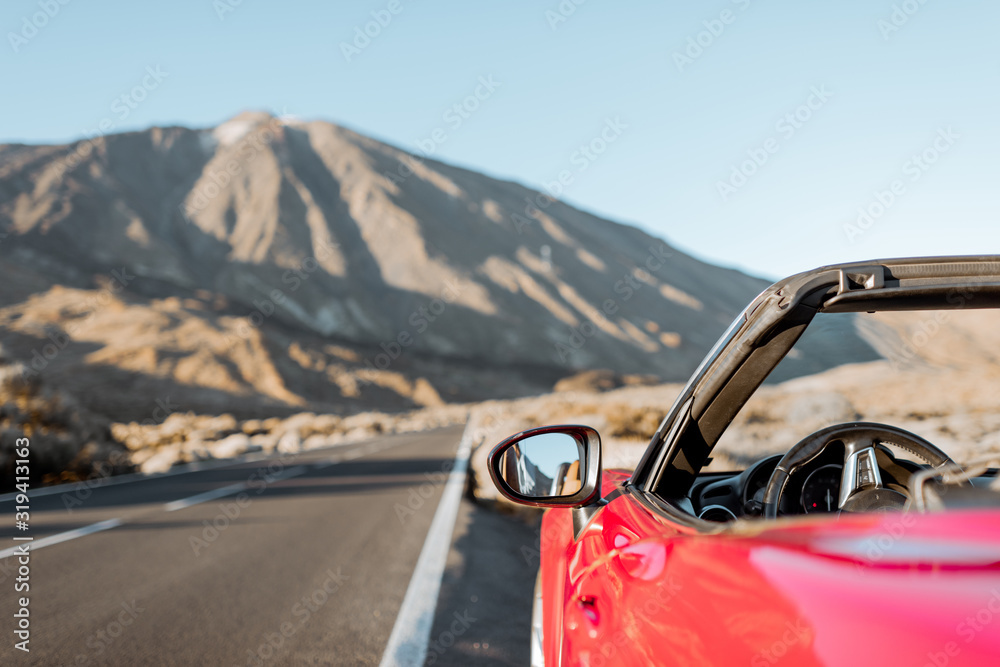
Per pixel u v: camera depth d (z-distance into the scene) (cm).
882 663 89
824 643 98
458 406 15100
